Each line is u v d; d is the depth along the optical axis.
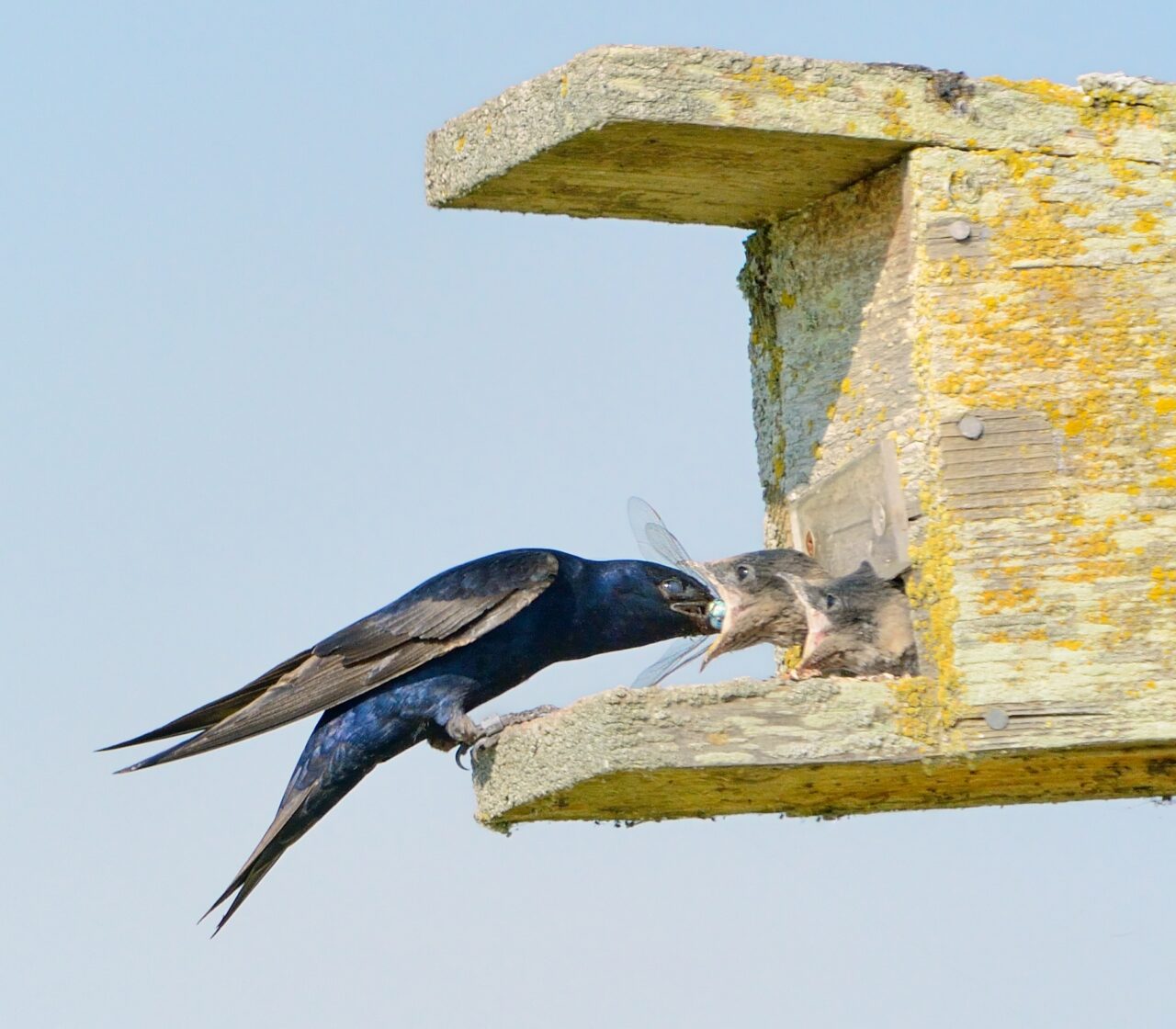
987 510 10.99
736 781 10.73
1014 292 11.20
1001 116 11.30
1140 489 11.03
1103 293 11.22
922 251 11.20
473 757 11.75
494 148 11.45
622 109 10.62
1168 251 11.27
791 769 10.49
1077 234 11.26
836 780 11.02
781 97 10.89
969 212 11.23
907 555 11.16
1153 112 11.41
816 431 12.27
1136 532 10.99
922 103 11.18
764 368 12.90
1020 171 11.28
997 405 11.09
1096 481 11.04
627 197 11.98
